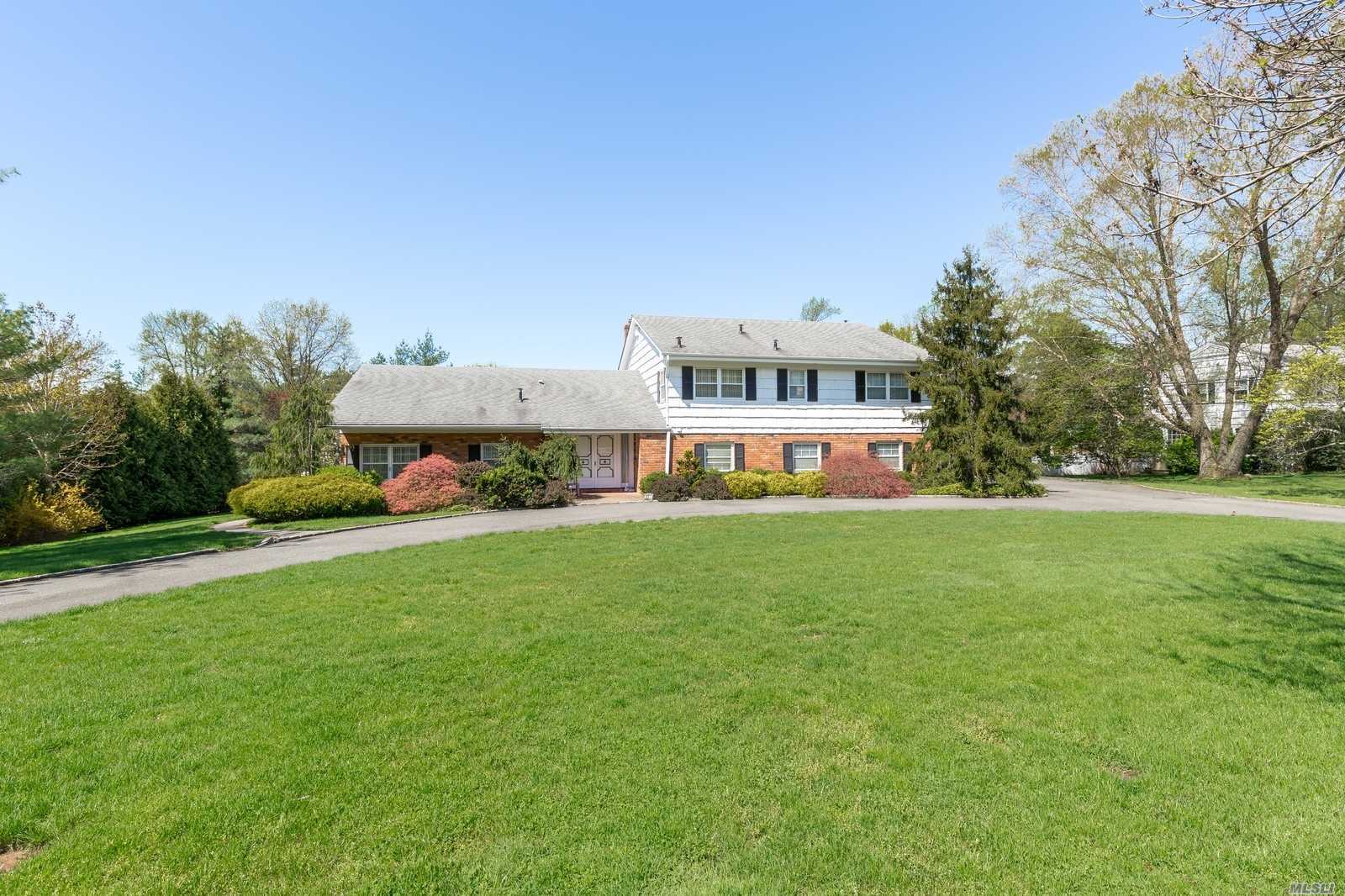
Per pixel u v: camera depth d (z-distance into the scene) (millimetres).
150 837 2996
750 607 7035
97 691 4766
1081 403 29156
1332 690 4656
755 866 2793
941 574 8594
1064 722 4164
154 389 21750
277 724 4188
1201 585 7863
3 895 2609
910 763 3648
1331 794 3297
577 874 2746
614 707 4438
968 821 3102
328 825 3090
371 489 17125
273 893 2631
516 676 5020
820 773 3545
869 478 20938
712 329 25734
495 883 2695
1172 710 4344
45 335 20297
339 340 44906
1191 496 20500
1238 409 29609
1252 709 4355
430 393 23047
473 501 18500
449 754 3779
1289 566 8898
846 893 2631
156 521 20297
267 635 6145
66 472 17562
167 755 3781
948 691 4684
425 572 9039
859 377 24812
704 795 3332
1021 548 10523
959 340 22453
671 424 22969
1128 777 3500
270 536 13141
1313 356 20172
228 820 3127
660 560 9797
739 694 4645
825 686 4785
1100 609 6828
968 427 21516
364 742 3934
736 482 20672
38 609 7312
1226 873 2713
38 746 3889
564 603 7293
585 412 23266
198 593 7887
